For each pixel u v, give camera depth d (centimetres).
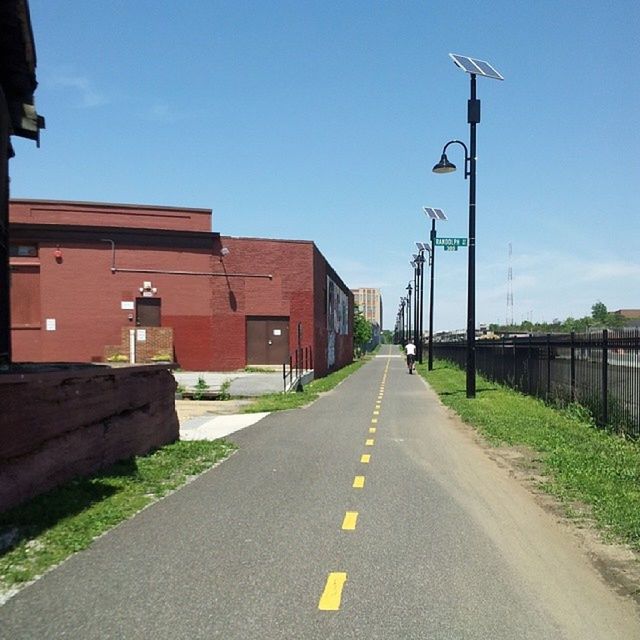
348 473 983
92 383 907
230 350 3334
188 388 2334
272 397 2250
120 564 578
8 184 963
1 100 908
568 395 1661
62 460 815
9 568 557
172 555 603
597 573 562
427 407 1969
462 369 4022
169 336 3206
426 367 4803
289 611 480
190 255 3294
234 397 2295
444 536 665
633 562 589
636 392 1211
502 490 868
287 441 1299
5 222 932
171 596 506
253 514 747
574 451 1100
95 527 677
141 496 821
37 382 748
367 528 693
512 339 2462
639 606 493
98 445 923
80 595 507
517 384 2380
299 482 920
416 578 548
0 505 678
